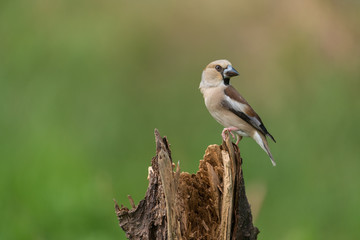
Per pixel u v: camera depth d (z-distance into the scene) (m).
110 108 14.42
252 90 15.35
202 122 14.22
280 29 16.30
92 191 10.71
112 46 16.36
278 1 16.55
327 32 15.66
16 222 10.20
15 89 14.56
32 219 10.33
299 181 11.73
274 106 14.55
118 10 17.36
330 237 10.74
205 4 17.31
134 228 6.52
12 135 12.51
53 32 16.34
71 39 15.98
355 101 13.79
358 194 11.22
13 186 10.92
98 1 17.47
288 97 14.66
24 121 13.21
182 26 17.19
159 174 6.45
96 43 16.17
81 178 10.96
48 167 11.11
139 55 16.41
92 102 14.62
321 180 11.68
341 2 16.00
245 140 12.30
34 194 10.67
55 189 10.71
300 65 15.47
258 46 16.22
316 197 11.31
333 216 11.05
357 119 13.23
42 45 15.80
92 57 15.71
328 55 15.41
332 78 14.47
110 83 15.21
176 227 6.32
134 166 12.46
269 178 11.86
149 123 14.20
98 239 10.05
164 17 17.23
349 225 10.85
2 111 13.62
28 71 15.16
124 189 11.27
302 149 12.51
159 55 16.55
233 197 6.54
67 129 13.06
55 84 14.80
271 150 12.47
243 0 17.03
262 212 11.08
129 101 14.99
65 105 14.34
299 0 16.33
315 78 14.95
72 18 16.81
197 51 16.67
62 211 10.41
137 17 17.20
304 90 14.80
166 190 6.23
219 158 6.63
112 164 12.52
